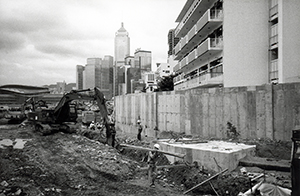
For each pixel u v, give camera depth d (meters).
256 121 16.03
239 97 16.81
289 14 20.20
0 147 15.63
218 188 10.94
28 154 14.91
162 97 23.38
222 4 23.97
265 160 12.45
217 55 25.16
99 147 17.41
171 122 22.08
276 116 15.26
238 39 22.48
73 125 22.89
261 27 22.41
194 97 19.52
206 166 12.64
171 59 71.12
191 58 29.83
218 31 25.66
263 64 22.34
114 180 12.80
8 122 29.92
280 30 20.39
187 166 12.67
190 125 19.84
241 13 22.55
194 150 13.27
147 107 26.08
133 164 15.34
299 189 6.66
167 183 12.70
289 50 20.23
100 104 18.59
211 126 18.28
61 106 20.00
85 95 18.83
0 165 12.59
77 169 13.30
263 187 8.37
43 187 10.91
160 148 16.02
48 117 20.41
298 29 20.14
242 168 11.89
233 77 22.41
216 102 18.00
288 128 14.80
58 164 13.69
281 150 13.68
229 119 17.25
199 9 28.56
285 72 20.19
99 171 13.32
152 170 12.27
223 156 12.02
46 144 17.22
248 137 16.30
